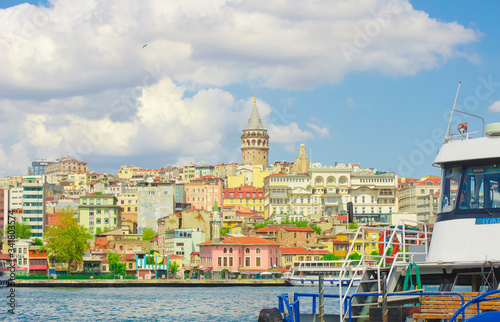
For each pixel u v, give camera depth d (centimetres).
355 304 2984
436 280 3023
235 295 16350
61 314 11388
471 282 2970
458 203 2938
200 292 17862
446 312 2730
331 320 3198
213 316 10881
